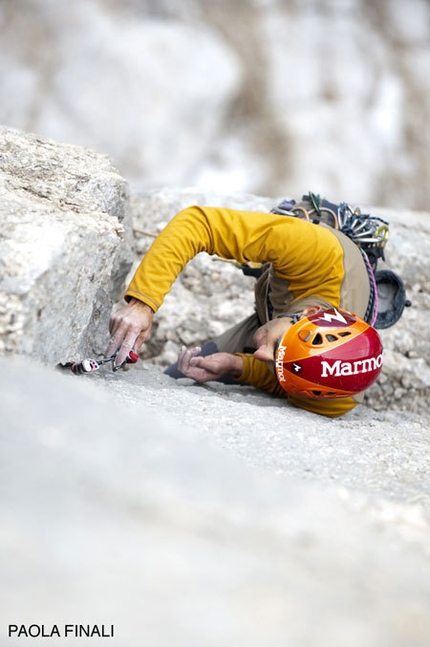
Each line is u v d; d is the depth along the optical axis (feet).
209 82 69.56
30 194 16.37
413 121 76.18
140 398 15.62
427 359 25.67
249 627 6.01
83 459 8.43
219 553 7.26
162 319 25.77
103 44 69.26
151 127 68.18
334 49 75.46
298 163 70.85
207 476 9.19
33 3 70.95
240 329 21.84
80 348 17.06
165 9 73.26
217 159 70.08
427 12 80.28
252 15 75.41
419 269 26.91
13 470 7.70
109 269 16.10
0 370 11.13
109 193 17.89
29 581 6.02
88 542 6.73
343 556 8.34
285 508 9.05
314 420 17.54
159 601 6.15
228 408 16.46
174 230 17.44
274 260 17.80
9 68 69.36
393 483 13.73
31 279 13.28
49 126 68.23
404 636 6.44
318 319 17.49
